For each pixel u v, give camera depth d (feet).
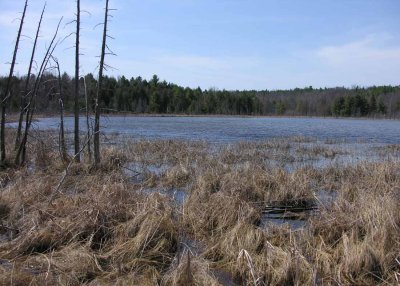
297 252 23.54
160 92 336.49
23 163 55.72
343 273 22.88
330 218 29.48
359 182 43.01
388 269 22.99
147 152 70.95
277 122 225.76
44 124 162.09
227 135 120.37
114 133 115.03
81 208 30.07
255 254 24.76
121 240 26.40
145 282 21.63
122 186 35.99
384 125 199.11
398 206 29.68
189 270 21.66
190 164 54.70
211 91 372.38
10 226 29.63
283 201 38.91
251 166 50.49
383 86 447.83
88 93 70.28
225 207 31.50
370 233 26.08
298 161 65.41
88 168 52.31
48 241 26.45
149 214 27.91
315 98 379.76
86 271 22.77
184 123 200.03
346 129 159.74
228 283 22.61
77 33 55.01
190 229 30.12
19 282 20.97
